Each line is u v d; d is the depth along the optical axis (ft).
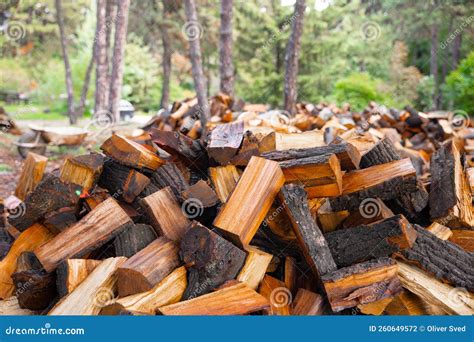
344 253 8.34
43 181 9.50
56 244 8.61
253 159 8.64
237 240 8.00
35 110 61.00
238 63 67.67
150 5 70.95
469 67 46.39
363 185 9.04
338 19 64.85
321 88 61.82
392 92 59.82
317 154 8.98
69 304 7.64
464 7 59.67
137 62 73.00
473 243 9.36
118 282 7.80
